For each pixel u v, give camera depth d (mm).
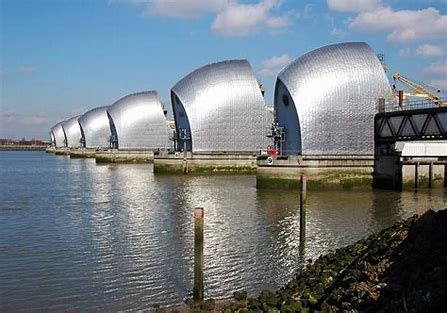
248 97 71625
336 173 45969
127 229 27281
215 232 25859
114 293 16484
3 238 25172
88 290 16750
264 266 19438
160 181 56625
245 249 22094
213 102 70938
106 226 28359
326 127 50312
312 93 50375
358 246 18984
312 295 14516
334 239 24016
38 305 15383
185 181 56219
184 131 72875
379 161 47219
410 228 17531
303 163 45375
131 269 19219
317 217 30344
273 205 35656
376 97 50844
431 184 47938
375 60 51594
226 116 71375
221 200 38750
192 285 17250
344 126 50438
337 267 17109
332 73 50719
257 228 26844
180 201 38594
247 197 40500
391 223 28266
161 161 67438
